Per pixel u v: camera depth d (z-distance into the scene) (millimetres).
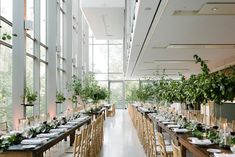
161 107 12008
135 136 9727
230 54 10492
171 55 10867
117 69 24516
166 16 5789
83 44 19172
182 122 6125
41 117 7301
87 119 8164
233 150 3203
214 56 11008
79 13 16922
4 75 7051
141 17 5941
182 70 16344
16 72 7262
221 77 3756
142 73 18750
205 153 3254
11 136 3898
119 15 15086
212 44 8648
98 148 7211
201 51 9859
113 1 13797
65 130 5305
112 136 9758
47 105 10234
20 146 3662
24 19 7375
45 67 10359
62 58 13398
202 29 6824
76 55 16703
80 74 16750
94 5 13883
